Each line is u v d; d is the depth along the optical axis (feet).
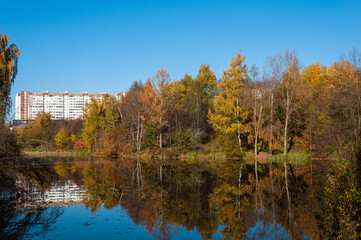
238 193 53.93
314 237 30.35
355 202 26.40
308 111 122.01
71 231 31.94
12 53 74.02
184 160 130.93
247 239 30.45
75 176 78.89
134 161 130.21
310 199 47.80
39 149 192.75
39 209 41.42
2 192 44.04
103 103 196.85
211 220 37.50
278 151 130.31
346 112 78.43
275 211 41.11
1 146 41.37
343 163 29.50
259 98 125.18
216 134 152.35
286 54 123.34
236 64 125.08
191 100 165.58
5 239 29.32
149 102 153.89
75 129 240.53
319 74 169.07
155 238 30.32
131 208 43.11
